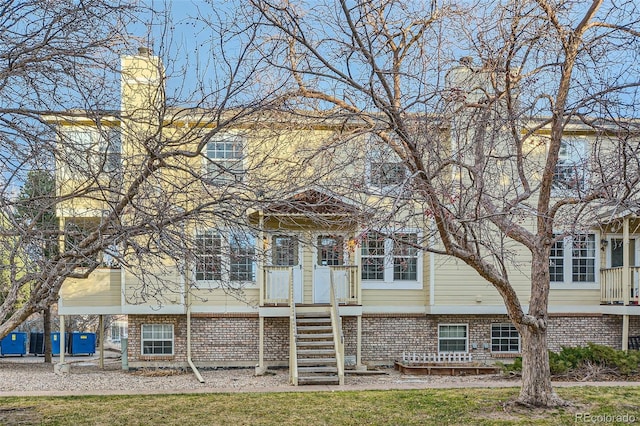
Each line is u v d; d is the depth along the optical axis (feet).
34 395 42.47
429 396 40.34
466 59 34.86
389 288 60.85
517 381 48.26
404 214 41.22
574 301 62.08
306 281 59.31
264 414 35.83
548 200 36.32
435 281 59.77
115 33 25.77
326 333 54.75
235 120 25.81
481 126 33.91
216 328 59.36
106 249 25.53
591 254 62.75
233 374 55.88
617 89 28.73
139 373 56.59
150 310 57.36
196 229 29.78
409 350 60.64
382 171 30.50
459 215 29.04
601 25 32.04
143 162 24.41
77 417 35.24
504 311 59.82
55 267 23.02
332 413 35.91
